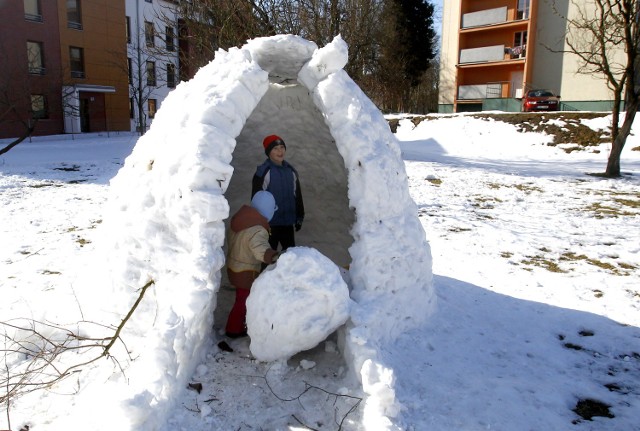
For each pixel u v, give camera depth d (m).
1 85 23.62
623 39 12.26
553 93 26.44
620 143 12.90
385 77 30.28
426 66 35.12
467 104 30.70
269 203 3.62
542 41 26.45
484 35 29.80
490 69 29.80
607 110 24.03
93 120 30.84
